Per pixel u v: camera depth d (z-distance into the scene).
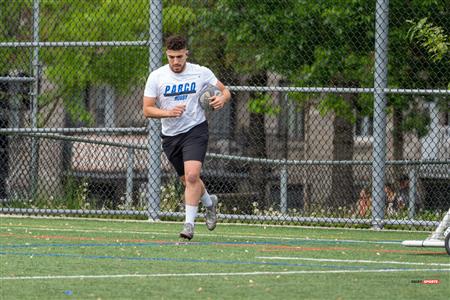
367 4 39.19
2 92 39.25
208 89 25.77
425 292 17.38
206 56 44.97
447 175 35.81
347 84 42.31
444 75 38.22
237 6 42.25
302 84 41.72
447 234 23.17
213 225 27.73
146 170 38.53
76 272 19.70
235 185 42.53
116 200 37.97
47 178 39.31
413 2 37.78
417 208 36.00
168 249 24.30
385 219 32.19
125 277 18.98
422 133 44.84
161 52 33.16
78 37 45.88
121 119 49.75
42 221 32.91
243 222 33.72
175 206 35.72
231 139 58.94
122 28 45.53
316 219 32.53
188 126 25.77
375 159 32.06
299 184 41.31
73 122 48.97
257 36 41.88
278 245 25.81
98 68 46.25
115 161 40.03
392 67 38.47
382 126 31.98
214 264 21.33
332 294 17.02
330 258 22.81
